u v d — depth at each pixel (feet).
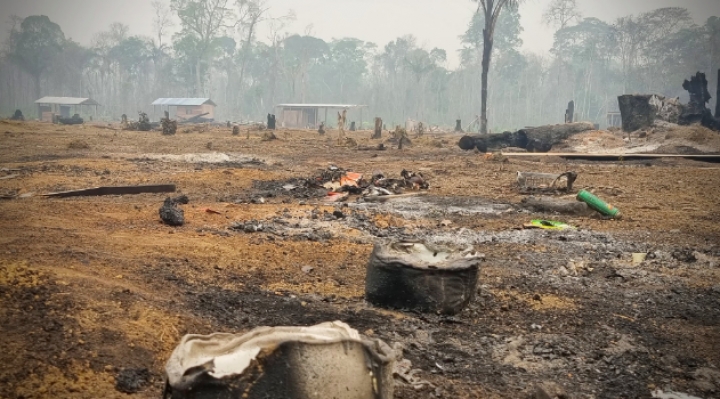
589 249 34.06
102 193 48.32
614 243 35.83
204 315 19.98
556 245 34.91
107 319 17.87
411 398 15.66
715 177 73.15
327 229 36.73
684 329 21.84
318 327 13.79
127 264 24.66
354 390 12.36
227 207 43.16
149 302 19.86
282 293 23.50
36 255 23.88
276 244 31.89
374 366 12.62
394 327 20.49
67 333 16.67
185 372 12.16
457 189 58.59
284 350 12.18
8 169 61.46
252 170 67.10
